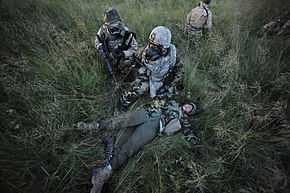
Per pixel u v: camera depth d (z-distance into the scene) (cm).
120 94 334
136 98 323
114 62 347
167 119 291
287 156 269
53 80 332
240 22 449
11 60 329
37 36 374
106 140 289
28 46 370
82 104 317
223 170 257
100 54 366
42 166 259
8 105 297
